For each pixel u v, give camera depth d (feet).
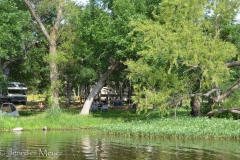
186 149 45.14
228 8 74.38
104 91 206.90
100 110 132.87
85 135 62.08
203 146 47.98
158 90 74.28
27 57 115.14
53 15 114.83
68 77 135.13
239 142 52.65
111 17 93.15
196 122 66.64
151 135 59.21
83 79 131.23
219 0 75.00
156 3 92.27
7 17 82.07
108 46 89.51
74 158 38.55
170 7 73.15
